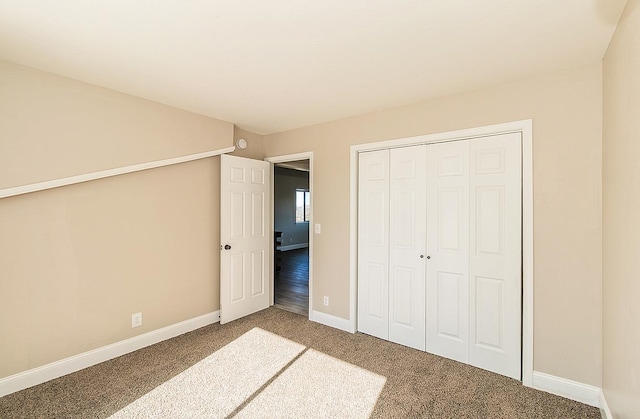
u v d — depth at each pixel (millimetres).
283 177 9656
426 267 2775
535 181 2213
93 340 2488
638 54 1300
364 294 3188
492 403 2018
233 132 3578
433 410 1946
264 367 2467
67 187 2350
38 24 1621
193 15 1550
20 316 2131
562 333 2107
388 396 2092
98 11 1509
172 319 3053
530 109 2244
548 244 2160
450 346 2635
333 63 2086
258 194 3852
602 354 1956
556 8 1492
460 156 2598
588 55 1938
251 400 2041
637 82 1318
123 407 1953
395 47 1874
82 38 1765
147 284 2848
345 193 3275
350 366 2490
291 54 1966
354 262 3209
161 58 2014
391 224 3000
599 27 1645
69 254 2361
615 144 1671
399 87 2475
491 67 2119
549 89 2172
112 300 2605
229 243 3480
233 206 3529
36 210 2201
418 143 2812
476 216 2508
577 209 2061
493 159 2432
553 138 2150
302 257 8359
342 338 3053
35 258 2195
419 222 2820
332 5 1474
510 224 2352
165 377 2309
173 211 3062
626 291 1473
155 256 2912
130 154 2643
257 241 3842
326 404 2002
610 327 1761
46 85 2189
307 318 3619
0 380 2047
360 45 1852
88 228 2463
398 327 2941
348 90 2547
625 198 1495
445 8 1497
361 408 1964
